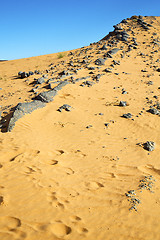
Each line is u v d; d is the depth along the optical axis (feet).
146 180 16.97
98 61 61.21
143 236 11.37
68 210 13.20
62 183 16.21
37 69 61.31
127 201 14.24
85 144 23.61
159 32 99.71
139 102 37.91
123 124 29.58
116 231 11.64
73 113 32.35
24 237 10.92
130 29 103.60
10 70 65.46
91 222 12.25
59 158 20.18
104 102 37.37
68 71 52.65
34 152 20.97
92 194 15.02
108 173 17.98
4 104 35.45
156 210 13.58
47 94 36.63
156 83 49.01
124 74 54.34
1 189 15.14
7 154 20.48
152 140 25.18
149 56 71.97
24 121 28.09
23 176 16.88
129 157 21.03
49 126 28.02
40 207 13.37
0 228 11.46
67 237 11.06
